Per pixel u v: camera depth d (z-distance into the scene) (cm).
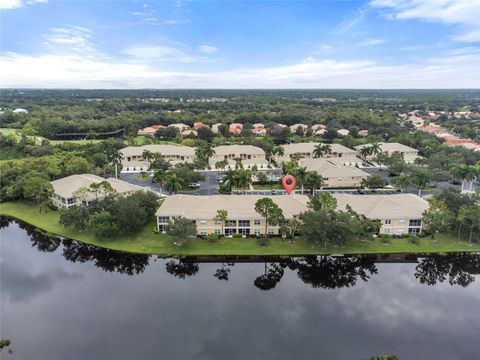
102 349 4756
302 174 10369
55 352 4703
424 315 5612
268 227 8144
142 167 14312
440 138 18350
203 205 8375
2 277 6644
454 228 8244
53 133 19550
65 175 12081
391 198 8994
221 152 15288
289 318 5478
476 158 14162
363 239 7981
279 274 6862
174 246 7669
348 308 5766
